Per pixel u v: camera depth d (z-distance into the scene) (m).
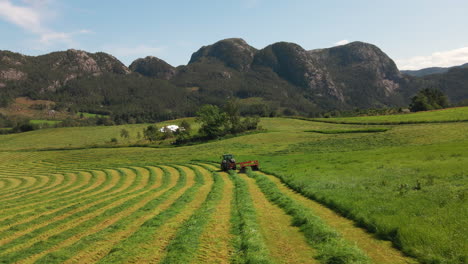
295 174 28.58
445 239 9.42
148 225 15.77
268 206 18.33
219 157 62.62
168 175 44.59
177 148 94.94
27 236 17.45
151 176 45.75
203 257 10.82
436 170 20.89
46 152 110.94
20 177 64.88
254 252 10.45
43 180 56.72
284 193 22.31
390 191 16.62
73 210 24.42
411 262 9.12
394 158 30.31
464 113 86.19
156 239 13.45
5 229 20.31
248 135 98.75
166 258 10.77
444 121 78.19
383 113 146.62
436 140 46.81
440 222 10.84
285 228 13.52
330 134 84.94
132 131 157.00
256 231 12.72
